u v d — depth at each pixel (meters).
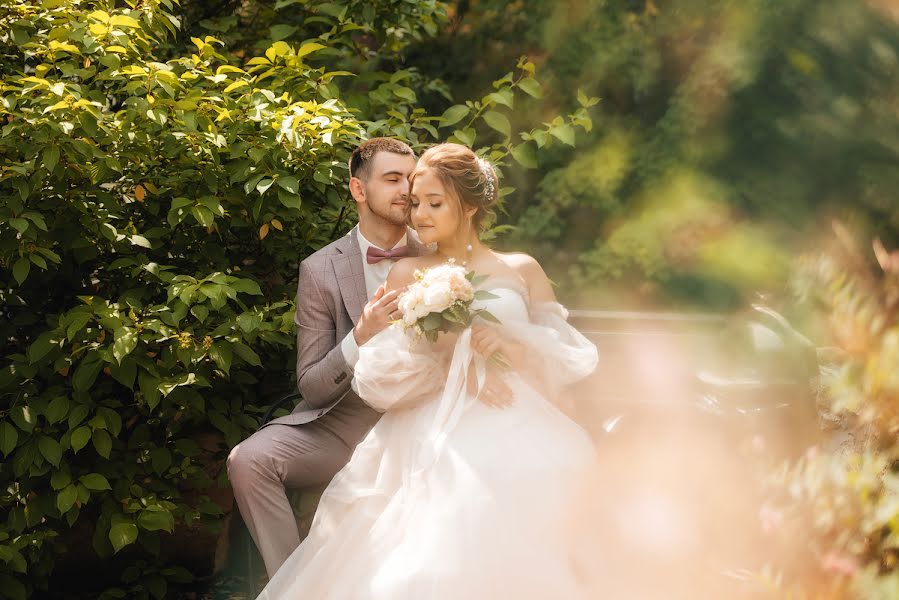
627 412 3.15
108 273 3.71
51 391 3.36
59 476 3.25
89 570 3.84
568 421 3.00
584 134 7.46
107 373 3.53
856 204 2.25
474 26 8.41
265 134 3.56
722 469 2.79
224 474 3.70
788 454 2.89
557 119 4.16
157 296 3.65
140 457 3.52
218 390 3.64
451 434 2.85
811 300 2.13
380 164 3.34
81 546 3.83
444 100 8.47
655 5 7.20
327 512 2.91
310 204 3.79
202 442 3.96
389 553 2.71
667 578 2.65
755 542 2.38
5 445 3.19
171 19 3.90
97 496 3.47
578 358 3.04
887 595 1.69
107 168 3.39
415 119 4.23
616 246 6.62
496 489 2.68
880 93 2.31
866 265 2.00
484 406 2.95
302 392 3.20
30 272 3.56
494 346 2.94
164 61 4.68
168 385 3.25
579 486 2.78
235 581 3.90
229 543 3.98
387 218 3.35
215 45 4.75
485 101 4.19
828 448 2.15
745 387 3.05
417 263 3.16
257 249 3.91
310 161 3.65
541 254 7.85
